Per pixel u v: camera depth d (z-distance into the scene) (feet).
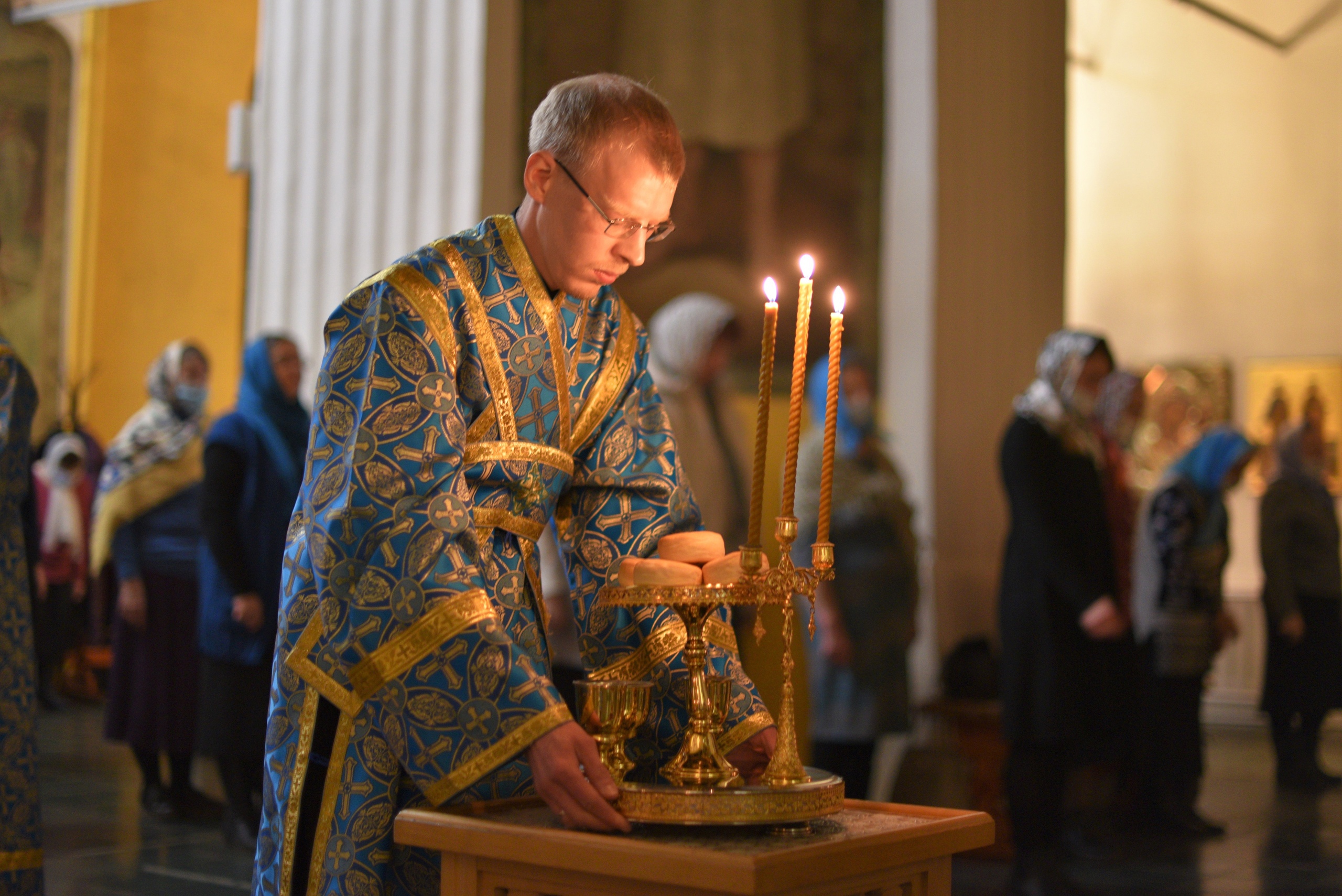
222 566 14.06
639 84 5.21
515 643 4.99
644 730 5.30
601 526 5.56
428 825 4.36
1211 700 31.99
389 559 4.69
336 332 5.11
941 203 21.38
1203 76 33.99
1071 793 18.53
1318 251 32.55
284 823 5.06
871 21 21.77
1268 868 14.46
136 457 16.51
